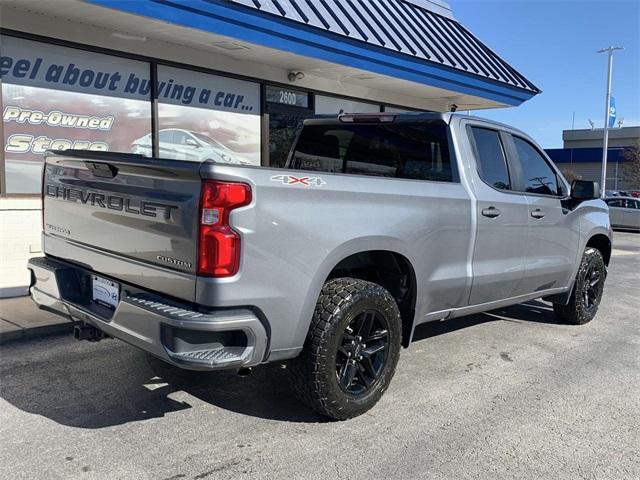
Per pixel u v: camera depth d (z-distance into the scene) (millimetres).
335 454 3441
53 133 7262
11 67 6816
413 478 3213
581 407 4254
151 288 3359
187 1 6738
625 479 3273
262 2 7609
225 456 3387
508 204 5043
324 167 5703
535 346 5750
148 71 8023
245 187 3113
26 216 7129
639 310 7699
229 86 9047
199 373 4695
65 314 3965
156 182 3291
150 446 3480
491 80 11570
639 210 23578
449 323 6539
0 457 3303
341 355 3797
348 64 8930
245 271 3129
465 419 3982
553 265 5742
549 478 3264
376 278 4398
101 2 6188
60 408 3975
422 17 11367
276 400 4203
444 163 4785
